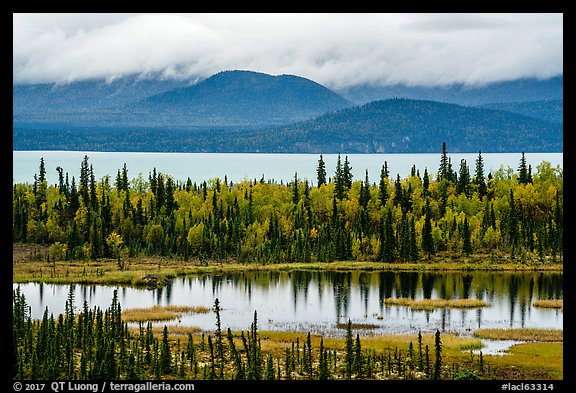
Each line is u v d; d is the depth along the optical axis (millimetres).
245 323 127562
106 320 109500
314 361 98375
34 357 88312
